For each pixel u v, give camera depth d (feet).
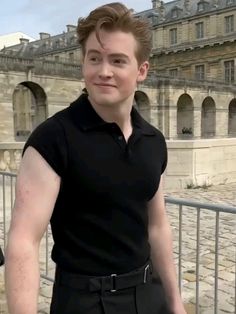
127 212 6.40
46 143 5.96
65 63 145.07
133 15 6.25
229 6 254.88
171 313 7.66
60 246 6.47
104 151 6.21
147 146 6.84
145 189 6.62
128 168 6.37
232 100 216.13
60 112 6.43
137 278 6.59
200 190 58.70
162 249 7.76
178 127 200.75
